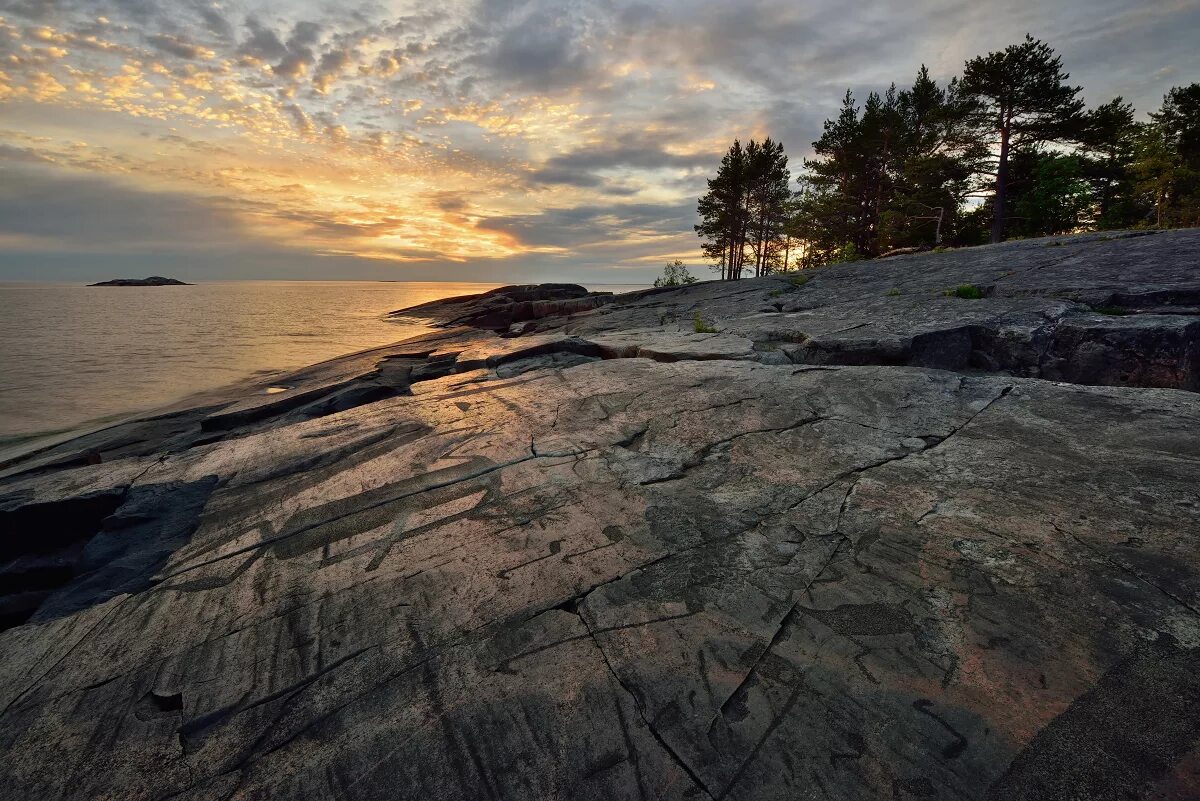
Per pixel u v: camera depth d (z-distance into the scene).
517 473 4.50
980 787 1.71
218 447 6.34
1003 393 4.91
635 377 7.04
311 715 2.34
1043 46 23.94
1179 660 2.04
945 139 27.81
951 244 31.50
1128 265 8.71
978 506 3.23
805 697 2.10
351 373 13.45
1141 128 31.14
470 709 2.23
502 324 38.38
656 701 2.16
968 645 2.24
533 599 2.87
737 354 7.60
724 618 2.57
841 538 3.11
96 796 2.12
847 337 7.18
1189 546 2.61
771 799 1.77
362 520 4.03
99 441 10.21
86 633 3.21
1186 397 4.30
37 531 5.10
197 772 2.16
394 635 2.75
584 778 1.91
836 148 34.06
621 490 4.03
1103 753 1.74
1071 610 2.35
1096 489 3.20
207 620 3.14
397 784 1.98
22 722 2.56
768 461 4.25
